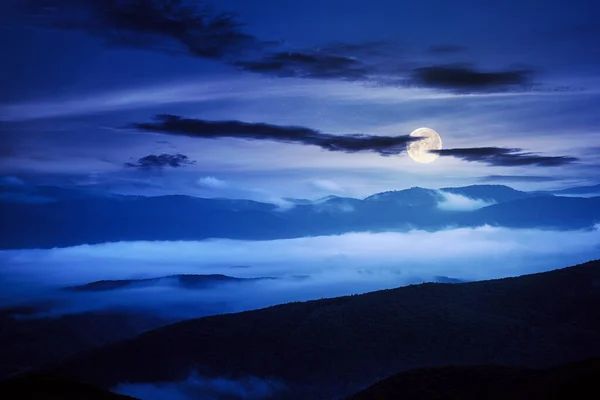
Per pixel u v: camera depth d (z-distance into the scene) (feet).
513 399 148.25
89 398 143.13
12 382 148.25
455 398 157.07
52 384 148.77
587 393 136.26
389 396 164.96
